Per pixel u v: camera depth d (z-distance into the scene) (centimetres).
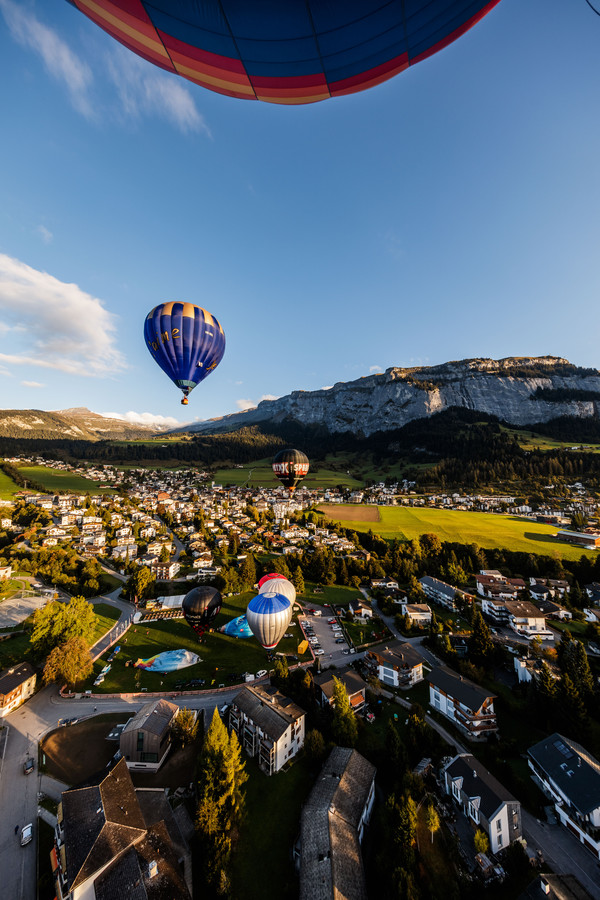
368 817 2841
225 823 2617
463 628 6222
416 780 2961
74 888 2058
